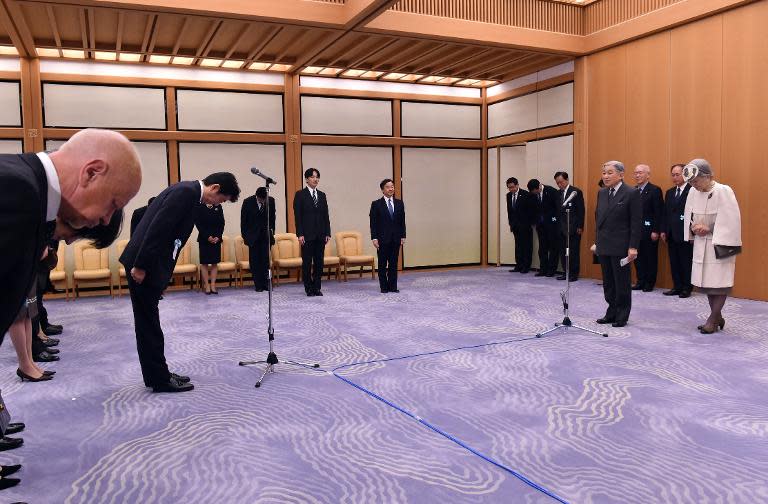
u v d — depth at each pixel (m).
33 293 4.46
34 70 9.10
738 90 7.75
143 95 9.75
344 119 11.05
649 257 8.31
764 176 7.49
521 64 10.62
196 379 4.37
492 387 4.07
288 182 10.64
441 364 4.67
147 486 2.68
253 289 9.43
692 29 8.28
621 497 2.52
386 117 11.38
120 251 9.24
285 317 6.84
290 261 9.83
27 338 4.34
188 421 3.50
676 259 7.93
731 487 2.60
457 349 5.14
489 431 3.28
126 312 7.43
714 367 4.46
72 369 4.68
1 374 4.53
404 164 11.61
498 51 9.69
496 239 12.33
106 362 4.91
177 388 4.06
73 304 8.21
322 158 10.92
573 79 10.19
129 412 3.67
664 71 8.70
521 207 10.79
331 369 4.59
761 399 3.74
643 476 2.71
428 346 5.27
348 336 5.75
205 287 9.00
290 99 10.57
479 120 12.27
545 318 6.46
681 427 3.30
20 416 3.61
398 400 3.83
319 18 7.90
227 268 9.44
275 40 8.91
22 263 1.23
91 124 9.48
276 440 3.20
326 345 5.39
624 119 9.34
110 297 8.87
